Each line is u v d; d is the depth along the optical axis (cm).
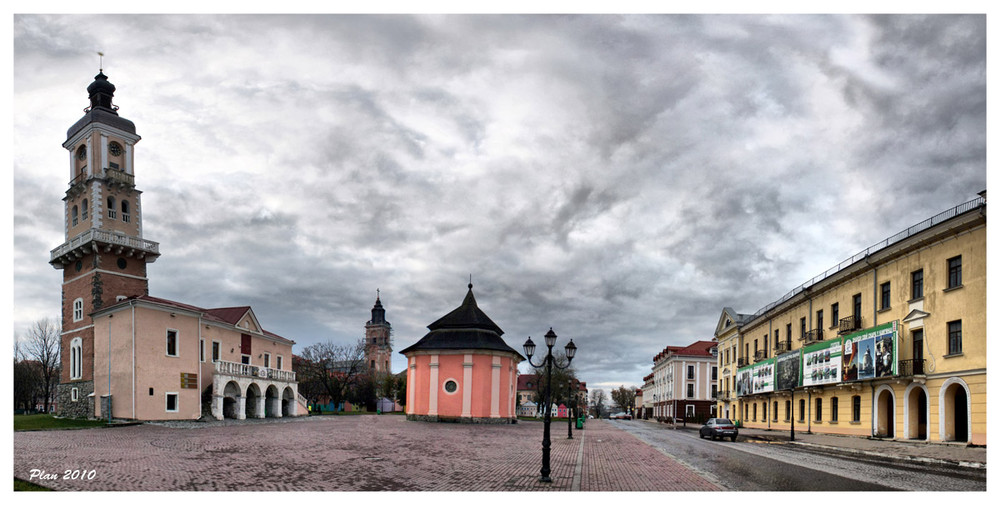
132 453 2145
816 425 4150
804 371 4225
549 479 1619
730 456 2478
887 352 3177
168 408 4262
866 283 3556
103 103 4919
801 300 4503
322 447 2467
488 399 5269
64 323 4716
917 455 2370
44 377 7181
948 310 2809
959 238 2759
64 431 3275
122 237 4619
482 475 1728
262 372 5356
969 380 2648
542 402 10531
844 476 1803
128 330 4125
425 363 5431
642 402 14638
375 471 1769
